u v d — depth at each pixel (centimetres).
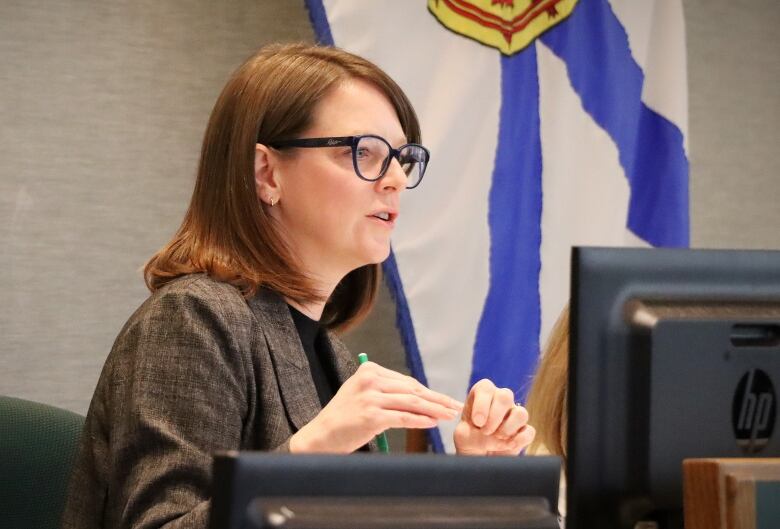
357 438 301
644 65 714
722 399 236
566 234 679
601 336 233
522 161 670
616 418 233
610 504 233
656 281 238
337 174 378
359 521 195
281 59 392
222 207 379
